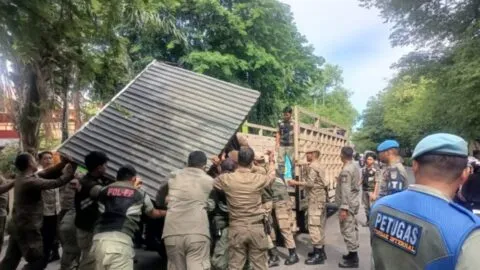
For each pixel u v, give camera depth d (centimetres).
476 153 970
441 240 180
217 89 696
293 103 2888
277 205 762
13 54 370
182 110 656
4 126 1425
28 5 358
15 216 570
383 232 208
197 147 595
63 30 421
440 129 2217
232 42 2389
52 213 746
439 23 2073
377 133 7131
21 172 577
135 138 609
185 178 519
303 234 987
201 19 2328
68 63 485
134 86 717
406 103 4991
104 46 501
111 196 474
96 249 455
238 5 2381
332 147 1241
